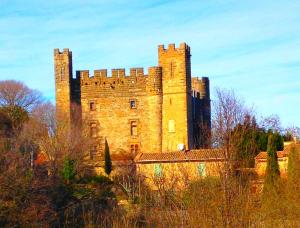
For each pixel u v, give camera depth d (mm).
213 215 40625
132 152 164750
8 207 64000
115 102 167500
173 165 57312
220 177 42000
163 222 42781
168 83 163375
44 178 78875
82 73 169750
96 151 162250
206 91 186125
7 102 170375
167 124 162625
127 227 48469
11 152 76938
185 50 162375
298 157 72250
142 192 53656
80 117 167500
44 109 164750
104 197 85312
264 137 110000
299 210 52688
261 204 48625
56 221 68875
